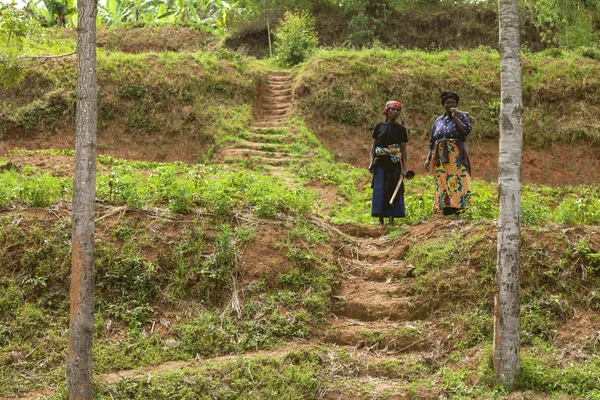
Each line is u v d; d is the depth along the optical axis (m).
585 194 13.53
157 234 7.68
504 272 5.98
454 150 8.70
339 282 7.65
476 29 22.86
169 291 7.25
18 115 15.28
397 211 8.98
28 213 7.76
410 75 17.00
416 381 6.21
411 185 13.13
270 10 23.14
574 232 7.63
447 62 17.72
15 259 7.27
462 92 16.83
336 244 8.34
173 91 15.95
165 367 6.38
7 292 6.98
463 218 8.46
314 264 7.68
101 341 6.65
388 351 6.74
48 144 15.17
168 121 15.50
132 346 6.62
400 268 7.81
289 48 20.09
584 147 16.02
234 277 7.39
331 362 6.41
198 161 14.70
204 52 19.36
